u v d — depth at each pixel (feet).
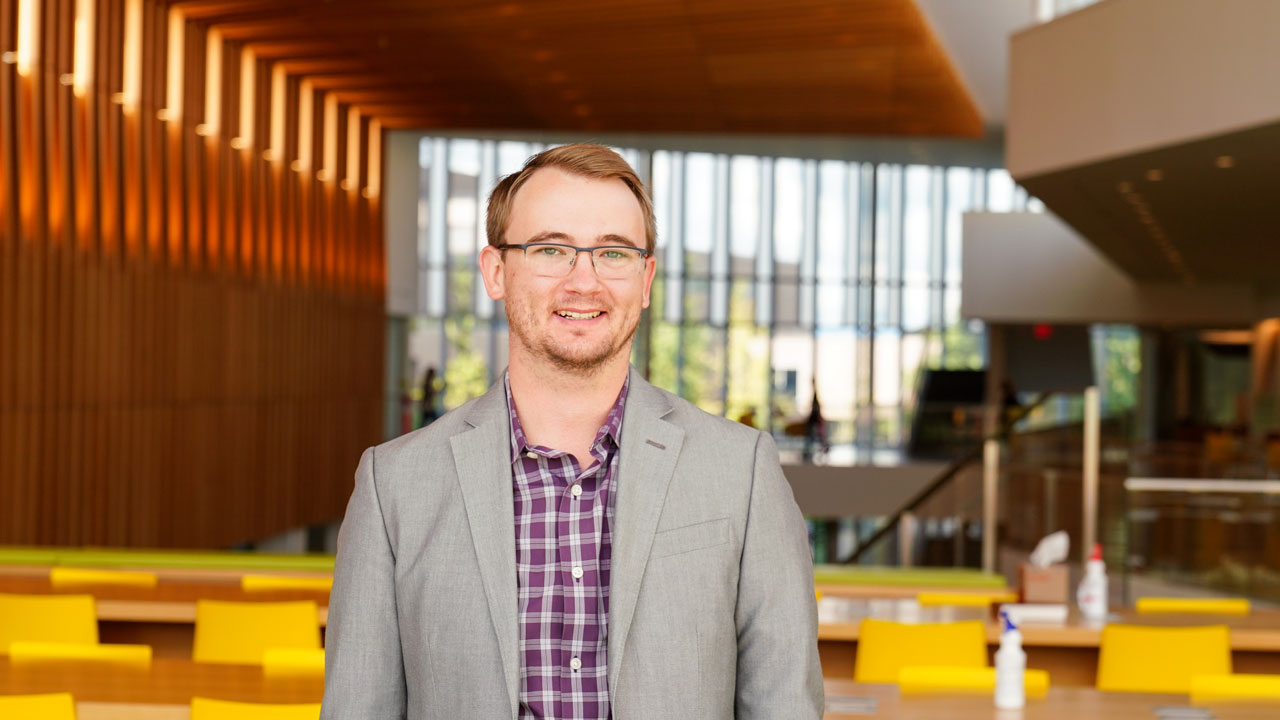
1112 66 29.73
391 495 5.75
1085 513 27.58
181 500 39.40
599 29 39.45
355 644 5.68
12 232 31.27
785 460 54.24
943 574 21.72
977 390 69.51
